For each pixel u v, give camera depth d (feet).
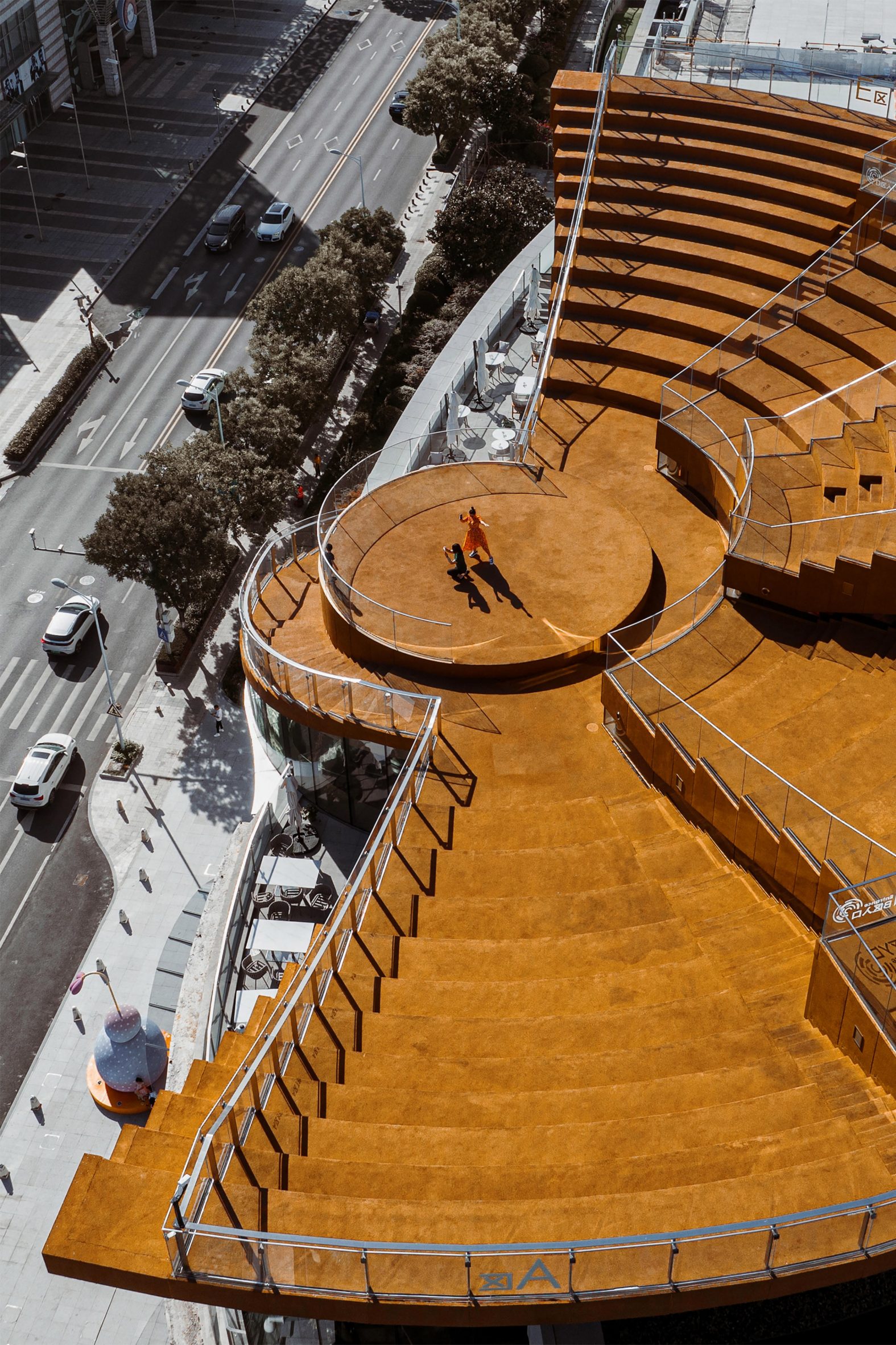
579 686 120.06
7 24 336.90
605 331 163.12
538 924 92.89
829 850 89.86
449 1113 76.28
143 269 313.94
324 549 130.31
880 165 157.48
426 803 107.65
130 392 281.95
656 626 120.78
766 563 120.37
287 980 93.66
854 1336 74.74
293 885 117.19
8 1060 181.68
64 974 191.11
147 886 201.05
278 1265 65.67
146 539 214.28
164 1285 67.26
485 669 119.85
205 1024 113.91
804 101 177.27
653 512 144.05
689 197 171.22
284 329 268.21
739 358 151.02
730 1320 75.51
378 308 297.33
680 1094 76.33
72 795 213.25
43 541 251.19
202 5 409.28
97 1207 68.85
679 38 192.85
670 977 85.97
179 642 230.89
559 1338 75.31
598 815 105.09
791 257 162.30
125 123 360.28
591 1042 81.41
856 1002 78.38
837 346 149.18
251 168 344.49
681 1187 67.56
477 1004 85.25
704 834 104.12
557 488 141.18
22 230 325.42
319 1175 71.00
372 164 344.69
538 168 338.54
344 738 115.75
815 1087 74.64
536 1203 67.51
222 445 239.71
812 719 105.09
